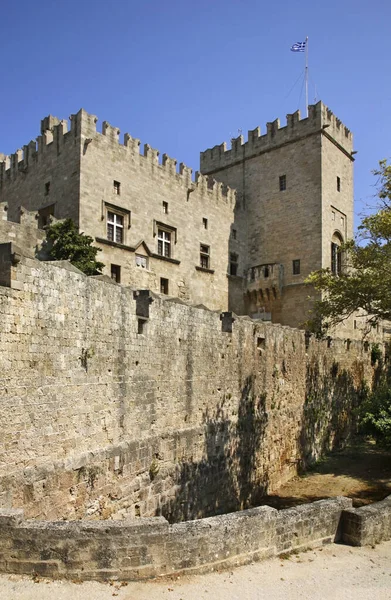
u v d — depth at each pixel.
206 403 21.70
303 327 41.56
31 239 26.38
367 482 27.45
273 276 44.00
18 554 8.80
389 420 25.83
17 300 12.41
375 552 11.51
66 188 31.31
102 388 15.46
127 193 33.97
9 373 12.10
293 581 9.59
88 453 14.62
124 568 8.92
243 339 25.08
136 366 17.20
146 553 9.09
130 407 16.81
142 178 35.38
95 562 8.84
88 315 14.97
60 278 13.91
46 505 12.90
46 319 13.32
